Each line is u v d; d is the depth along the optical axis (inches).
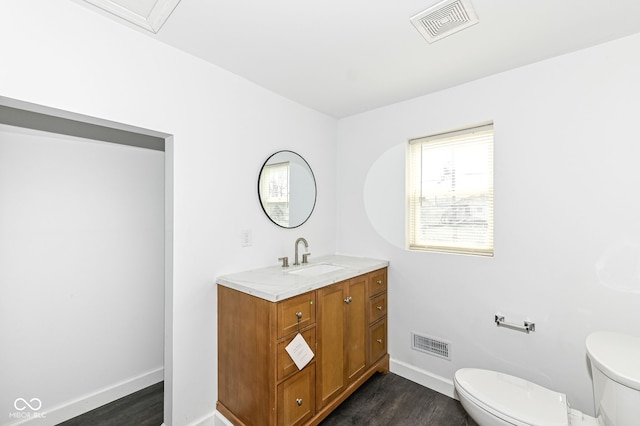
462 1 53.6
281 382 64.9
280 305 64.7
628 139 64.3
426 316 94.1
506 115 79.7
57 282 77.2
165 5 55.3
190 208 72.7
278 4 54.6
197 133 73.8
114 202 87.1
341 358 81.5
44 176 75.6
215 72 77.4
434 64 76.4
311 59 74.4
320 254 110.4
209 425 76.0
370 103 101.5
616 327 65.7
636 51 63.5
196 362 73.7
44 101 51.9
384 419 78.6
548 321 73.8
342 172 116.3
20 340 72.1
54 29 53.0
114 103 60.2
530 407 58.1
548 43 66.9
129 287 89.8
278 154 94.3
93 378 83.0
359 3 54.3
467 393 63.6
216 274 77.9
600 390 54.3
